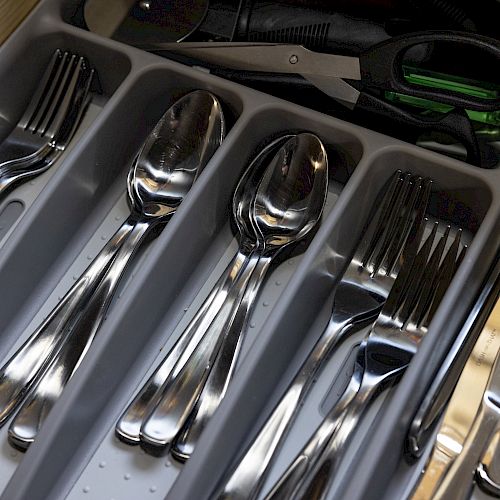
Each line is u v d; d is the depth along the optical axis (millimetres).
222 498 706
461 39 793
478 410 717
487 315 788
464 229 873
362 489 661
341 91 875
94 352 748
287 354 796
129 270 859
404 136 888
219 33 924
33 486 702
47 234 851
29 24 921
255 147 903
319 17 889
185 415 746
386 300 800
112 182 929
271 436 740
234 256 864
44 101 944
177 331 839
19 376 777
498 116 872
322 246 792
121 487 745
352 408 742
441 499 678
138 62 901
